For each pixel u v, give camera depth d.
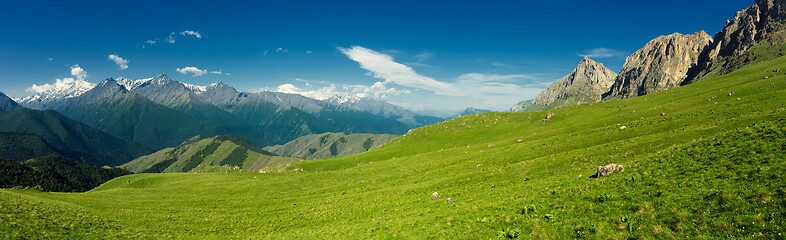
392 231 30.41
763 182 20.36
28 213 35.81
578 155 47.06
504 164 57.06
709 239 17.38
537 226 23.75
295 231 39.75
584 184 30.41
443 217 31.16
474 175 51.38
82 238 33.88
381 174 73.69
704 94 101.44
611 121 93.06
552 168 44.44
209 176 100.06
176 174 112.38
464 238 24.84
